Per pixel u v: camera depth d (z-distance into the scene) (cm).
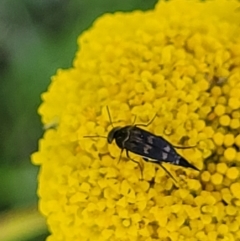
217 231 5
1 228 7
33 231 7
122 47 6
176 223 5
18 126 8
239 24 6
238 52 5
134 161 5
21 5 9
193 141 5
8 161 8
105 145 5
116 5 8
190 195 5
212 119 5
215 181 5
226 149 5
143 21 6
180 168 5
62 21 8
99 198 5
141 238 5
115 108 5
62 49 8
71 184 5
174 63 5
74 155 6
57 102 6
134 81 5
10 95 8
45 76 8
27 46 8
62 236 6
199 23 6
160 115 5
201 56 5
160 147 5
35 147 8
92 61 6
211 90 5
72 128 6
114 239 5
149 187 5
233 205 5
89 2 8
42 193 6
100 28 6
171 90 5
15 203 8
